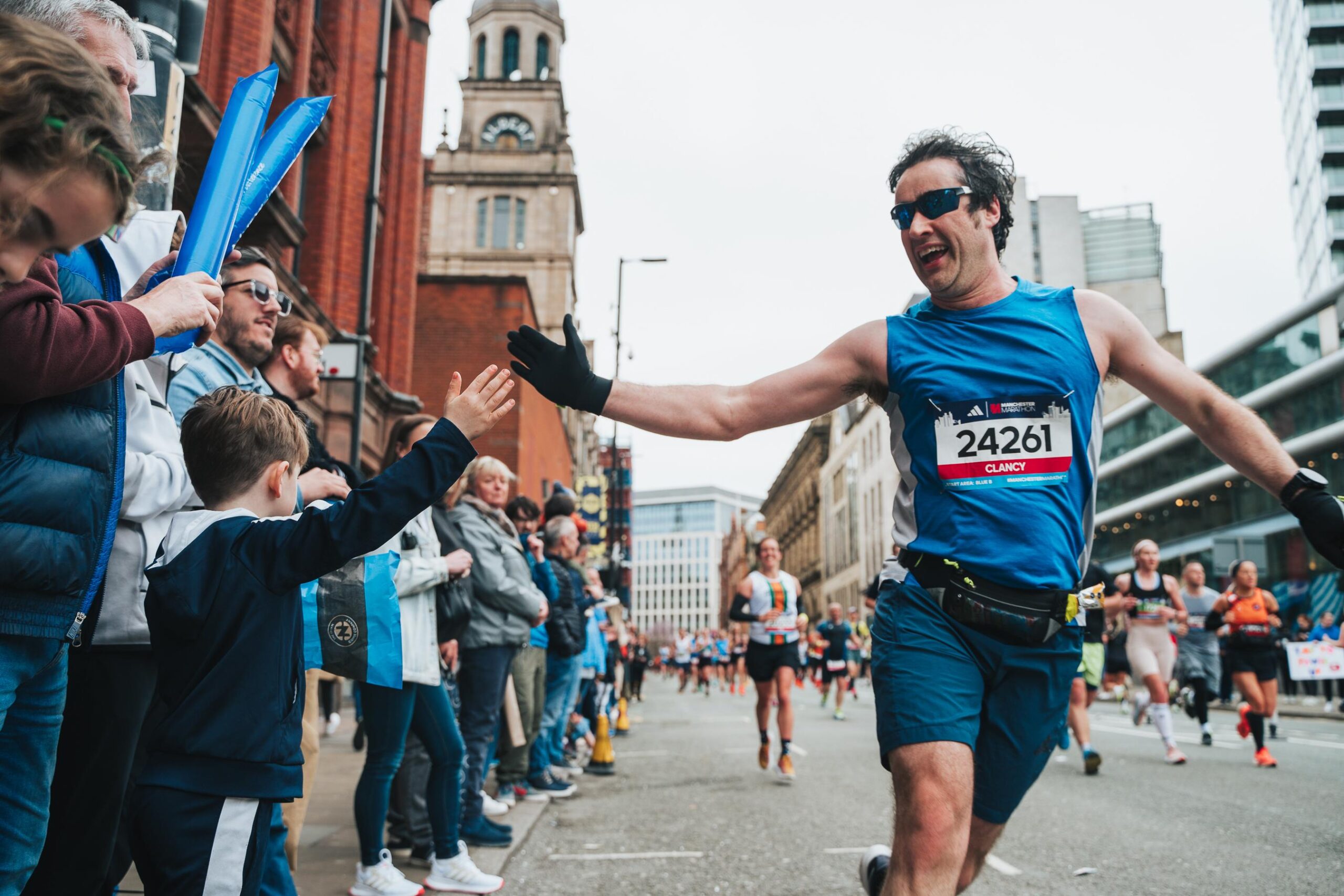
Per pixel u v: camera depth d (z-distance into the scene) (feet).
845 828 18.89
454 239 175.83
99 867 8.16
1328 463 94.38
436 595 14.69
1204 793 23.02
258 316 11.58
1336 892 13.35
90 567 6.33
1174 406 7.93
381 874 12.76
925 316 8.35
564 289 174.91
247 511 7.75
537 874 15.03
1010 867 15.24
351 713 46.85
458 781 13.88
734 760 32.01
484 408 7.53
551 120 180.65
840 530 233.35
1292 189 242.17
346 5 51.37
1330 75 204.85
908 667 7.46
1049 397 7.73
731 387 8.25
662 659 297.12
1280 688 81.46
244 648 7.06
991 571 7.47
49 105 4.87
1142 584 30.14
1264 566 78.07
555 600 23.00
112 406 6.55
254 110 8.72
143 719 8.46
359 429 35.06
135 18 10.55
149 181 6.48
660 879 14.74
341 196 50.83
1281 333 101.91
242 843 6.89
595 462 251.19
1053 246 187.42
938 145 8.28
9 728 6.41
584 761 31.78
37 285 5.72
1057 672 7.61
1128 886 13.92
